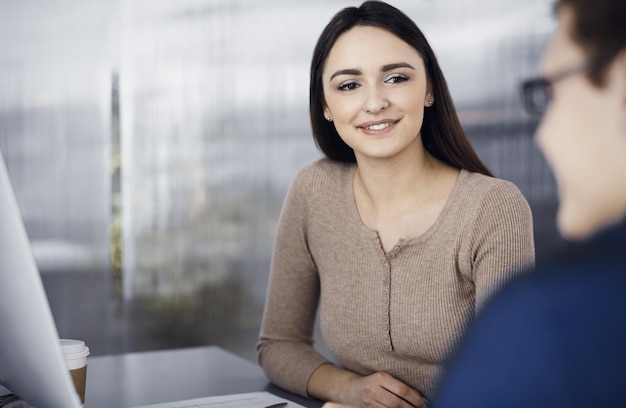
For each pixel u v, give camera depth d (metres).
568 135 0.43
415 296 1.44
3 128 3.39
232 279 3.69
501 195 1.41
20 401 1.18
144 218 3.60
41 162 3.45
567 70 0.42
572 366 0.41
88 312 3.55
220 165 3.65
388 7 1.45
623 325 0.41
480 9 3.61
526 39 3.62
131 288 3.60
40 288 0.85
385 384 1.39
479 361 0.44
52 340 0.87
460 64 3.62
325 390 1.45
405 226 1.49
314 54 1.54
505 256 1.37
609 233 0.43
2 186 0.84
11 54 3.39
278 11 3.65
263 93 3.67
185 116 3.61
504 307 0.44
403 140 1.43
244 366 1.62
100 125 3.52
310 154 3.70
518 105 3.63
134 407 1.28
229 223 3.67
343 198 1.58
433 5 3.60
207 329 3.68
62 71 3.46
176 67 3.59
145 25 3.55
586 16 0.42
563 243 0.44
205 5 3.60
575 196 0.43
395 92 1.42
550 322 0.42
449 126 1.51
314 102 1.60
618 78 0.41
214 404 1.25
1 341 0.99
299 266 1.67
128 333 3.61
